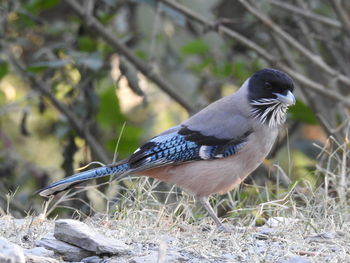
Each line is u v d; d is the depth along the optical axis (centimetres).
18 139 1717
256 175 1223
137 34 1507
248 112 983
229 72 1499
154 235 835
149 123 1683
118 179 943
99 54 1323
